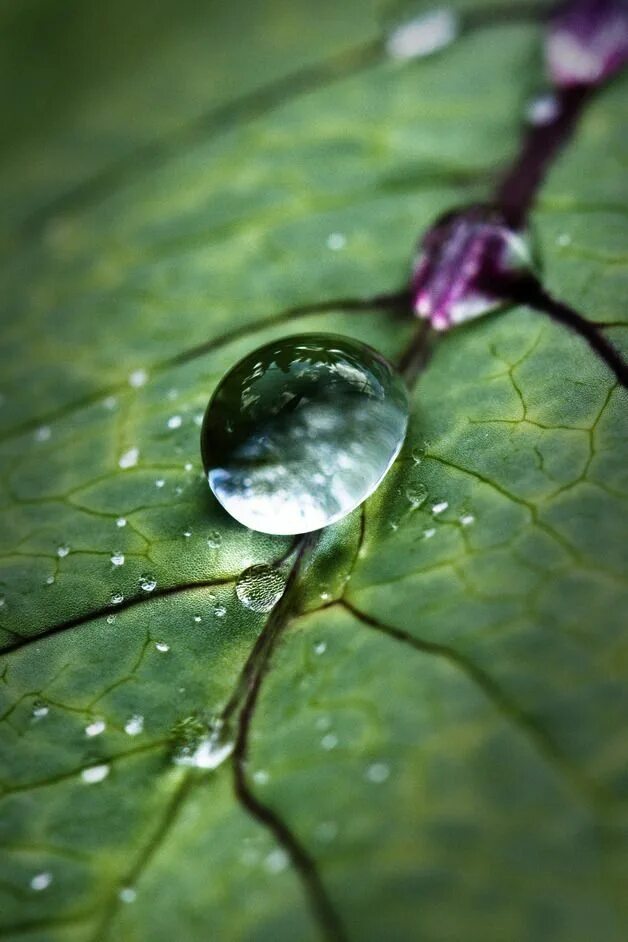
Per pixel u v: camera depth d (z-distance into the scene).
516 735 0.06
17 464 0.07
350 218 0.08
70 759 0.07
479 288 0.07
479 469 0.07
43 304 0.08
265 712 0.06
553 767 0.06
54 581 0.07
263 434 0.07
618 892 0.06
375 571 0.07
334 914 0.06
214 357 0.08
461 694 0.06
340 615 0.07
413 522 0.07
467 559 0.07
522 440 0.07
